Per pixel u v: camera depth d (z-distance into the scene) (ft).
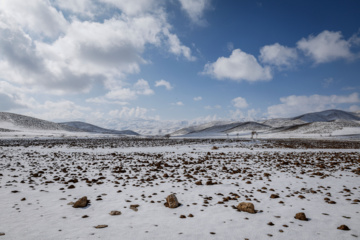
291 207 25.75
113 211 23.06
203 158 71.10
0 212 22.48
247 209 24.09
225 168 50.96
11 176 40.19
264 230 19.43
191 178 40.73
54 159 65.67
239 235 18.35
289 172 47.85
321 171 49.37
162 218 21.99
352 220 21.94
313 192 32.07
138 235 17.97
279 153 89.35
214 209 24.84
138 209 24.44
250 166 55.67
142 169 49.85
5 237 16.84
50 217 21.58
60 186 33.86
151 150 98.68
